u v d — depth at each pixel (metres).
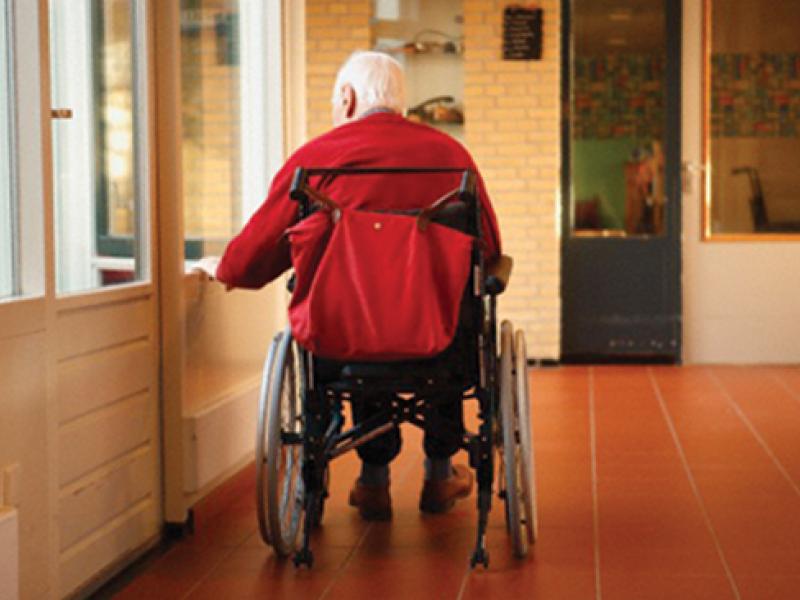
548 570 3.49
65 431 3.08
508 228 8.08
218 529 4.01
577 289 8.20
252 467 4.89
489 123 8.04
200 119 4.21
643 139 8.14
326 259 3.28
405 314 3.24
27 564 2.85
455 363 3.48
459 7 8.05
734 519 4.06
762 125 8.14
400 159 3.58
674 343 8.17
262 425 3.51
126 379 3.52
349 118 3.75
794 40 8.09
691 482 4.64
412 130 3.67
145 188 3.68
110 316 3.39
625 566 3.52
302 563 3.55
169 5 3.76
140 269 3.69
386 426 3.59
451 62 8.11
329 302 3.26
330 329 3.27
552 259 8.08
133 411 3.59
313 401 3.54
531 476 3.62
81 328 3.19
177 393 3.83
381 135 3.63
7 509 2.57
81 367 3.19
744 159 8.16
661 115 8.13
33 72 2.88
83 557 3.20
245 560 3.64
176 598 3.29
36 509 2.89
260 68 5.13
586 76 8.12
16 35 2.88
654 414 6.20
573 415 6.19
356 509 4.25
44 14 2.90
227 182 4.64
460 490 4.20
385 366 3.44
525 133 8.03
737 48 8.12
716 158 8.16
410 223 3.30
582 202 8.18
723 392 6.92
